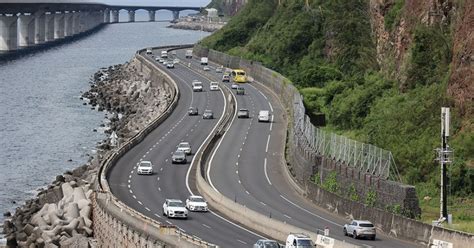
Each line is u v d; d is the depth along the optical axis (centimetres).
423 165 10681
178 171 12438
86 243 9512
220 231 8944
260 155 13550
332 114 14838
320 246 7912
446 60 13312
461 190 10125
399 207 9181
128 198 10694
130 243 8344
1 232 10844
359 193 10088
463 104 11344
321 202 10450
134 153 13738
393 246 8175
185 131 15625
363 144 10481
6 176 14225
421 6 14462
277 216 9712
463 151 10631
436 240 7906
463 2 12419
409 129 11831
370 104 14062
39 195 12200
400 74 14325
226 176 12156
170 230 8006
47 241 9775
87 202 10450
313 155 11294
